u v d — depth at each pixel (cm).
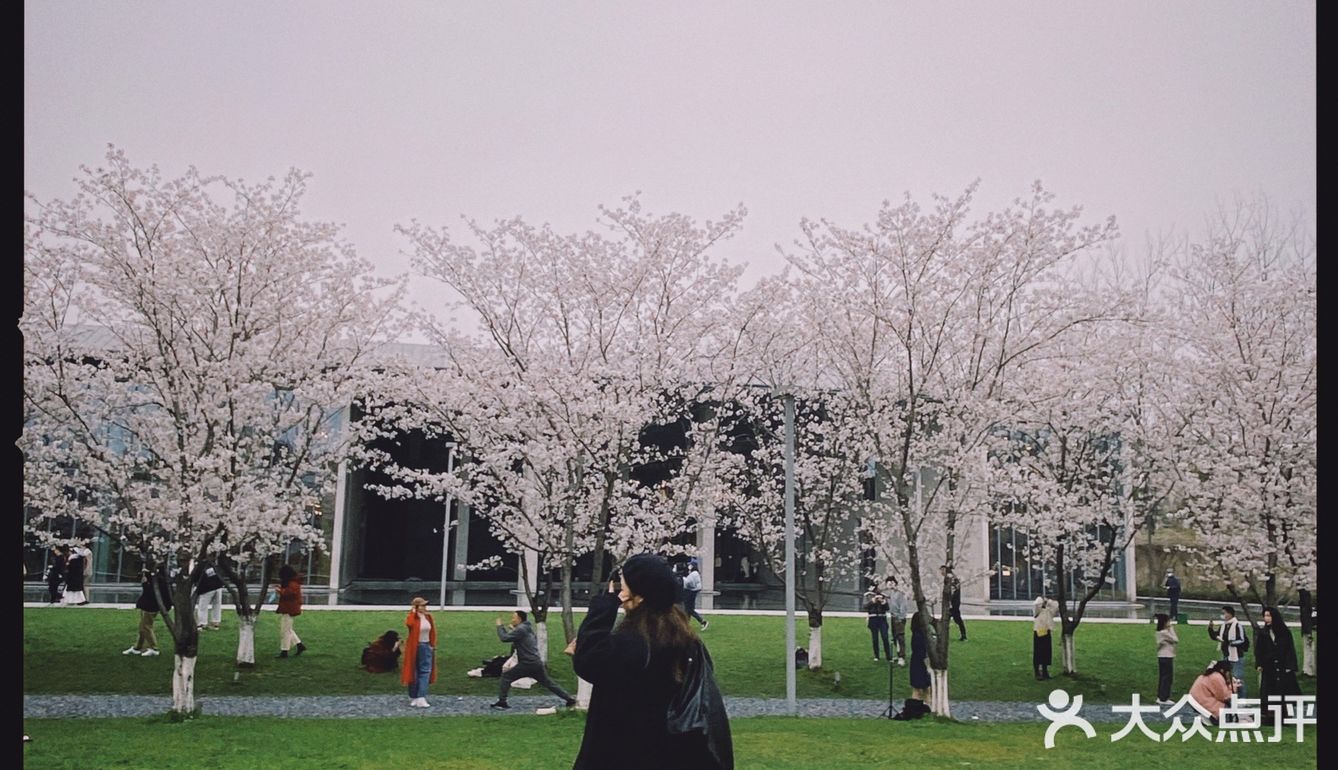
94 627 2283
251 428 1842
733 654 2275
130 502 1498
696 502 2059
